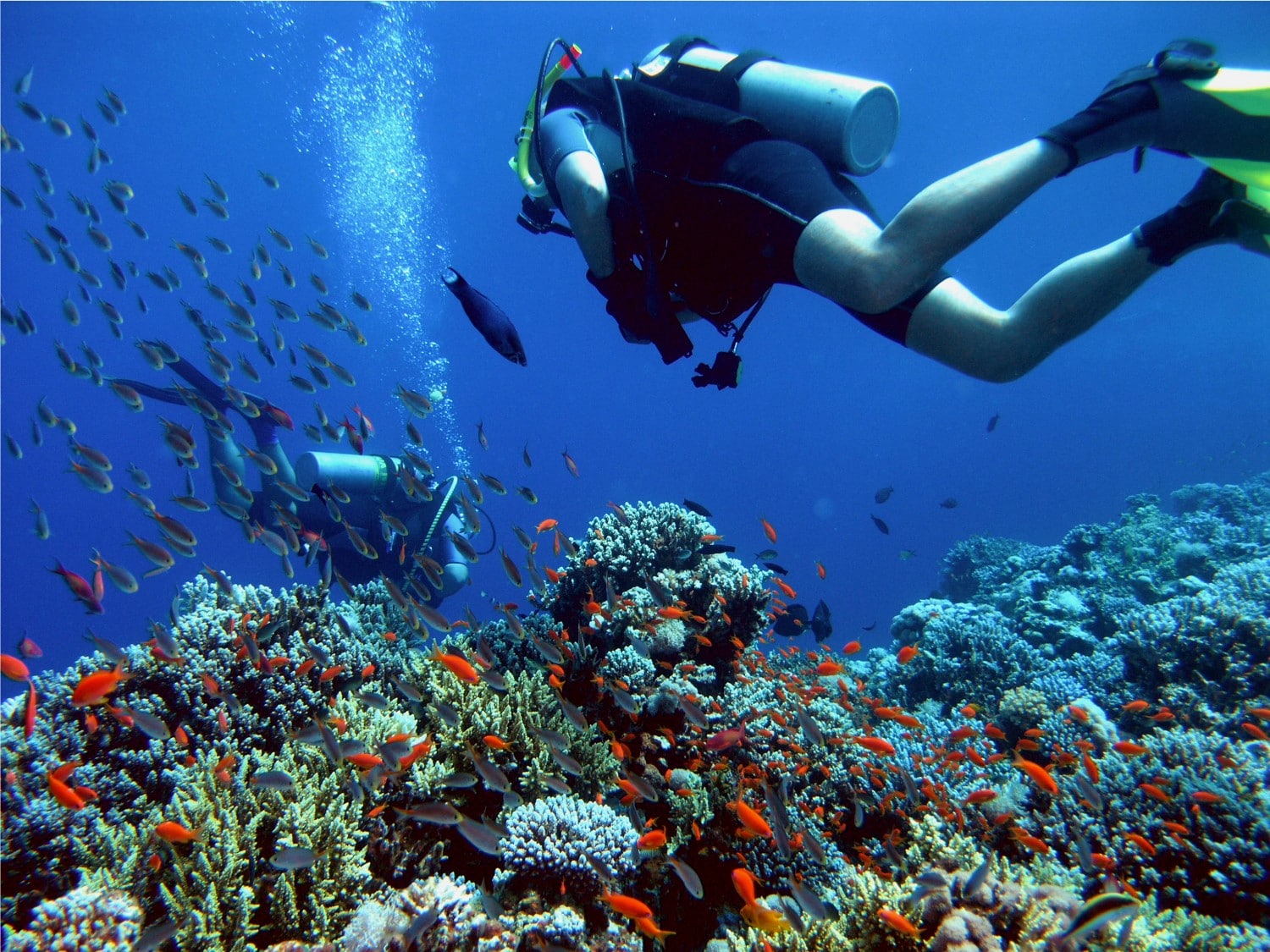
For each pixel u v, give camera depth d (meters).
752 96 2.96
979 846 4.79
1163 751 4.99
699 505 7.16
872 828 5.21
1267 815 4.14
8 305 7.22
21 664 3.68
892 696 9.24
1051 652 9.42
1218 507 16.39
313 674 5.00
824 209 2.15
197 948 3.02
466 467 19.23
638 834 3.83
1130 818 4.60
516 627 5.25
